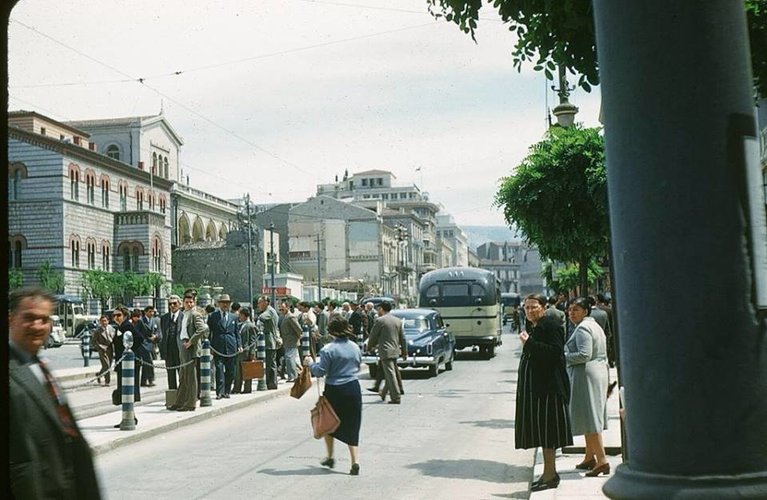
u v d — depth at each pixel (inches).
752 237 85.2
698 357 84.6
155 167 3575.3
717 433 84.2
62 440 140.2
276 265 3644.2
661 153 86.1
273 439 508.1
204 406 652.7
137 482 375.9
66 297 2303.2
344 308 1167.0
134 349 708.0
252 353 763.4
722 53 86.4
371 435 518.6
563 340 338.6
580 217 695.7
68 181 2539.4
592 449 357.7
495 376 958.4
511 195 703.1
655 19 86.4
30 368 141.3
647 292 86.8
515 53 297.6
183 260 3346.5
